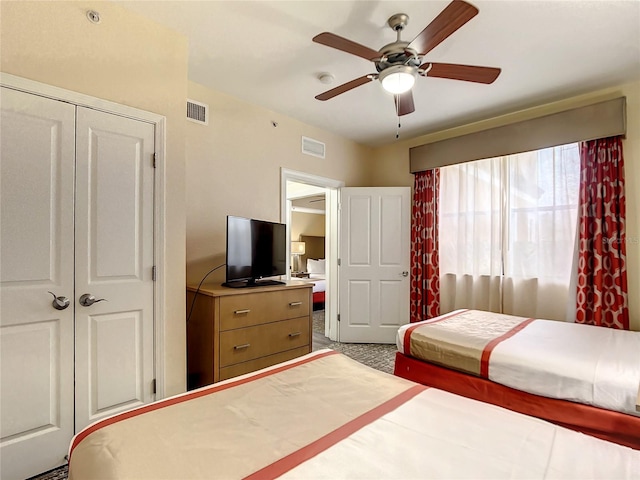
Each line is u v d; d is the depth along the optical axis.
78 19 1.86
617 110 2.80
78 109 1.86
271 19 2.11
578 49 2.37
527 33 2.19
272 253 3.18
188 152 2.91
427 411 1.17
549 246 3.24
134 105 2.06
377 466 0.87
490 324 2.67
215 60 2.60
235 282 2.99
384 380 1.44
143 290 2.09
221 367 2.44
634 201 2.80
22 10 1.69
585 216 2.95
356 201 4.32
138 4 1.99
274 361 2.78
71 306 1.83
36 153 1.73
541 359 1.90
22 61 1.69
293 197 6.07
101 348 1.93
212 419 1.10
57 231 1.79
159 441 0.97
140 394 2.08
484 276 3.69
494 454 0.92
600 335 2.33
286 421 1.10
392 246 4.28
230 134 3.20
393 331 4.24
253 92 3.13
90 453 0.93
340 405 1.21
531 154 3.35
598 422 1.66
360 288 4.30
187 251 2.89
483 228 3.69
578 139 2.98
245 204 3.31
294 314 2.94
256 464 0.88
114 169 1.99
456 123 3.86
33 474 1.71
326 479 0.82
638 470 0.86
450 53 2.43
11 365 1.66
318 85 2.99
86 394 1.88
